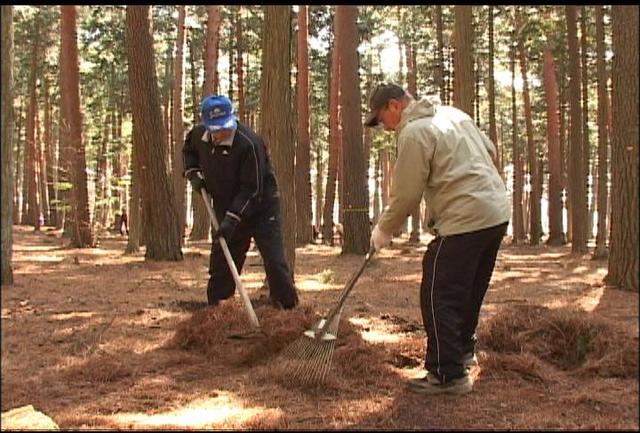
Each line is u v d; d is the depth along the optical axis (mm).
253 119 32156
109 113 31969
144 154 13156
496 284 10570
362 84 31500
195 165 6266
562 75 26453
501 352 5234
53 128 35000
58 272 11180
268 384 4562
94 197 19438
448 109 4570
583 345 5070
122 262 13055
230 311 5793
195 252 15219
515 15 23781
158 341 5738
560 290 9680
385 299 8477
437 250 4410
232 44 28062
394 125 4543
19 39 29125
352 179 15992
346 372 4746
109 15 25297
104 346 5527
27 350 5391
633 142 9359
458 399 4258
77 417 3867
